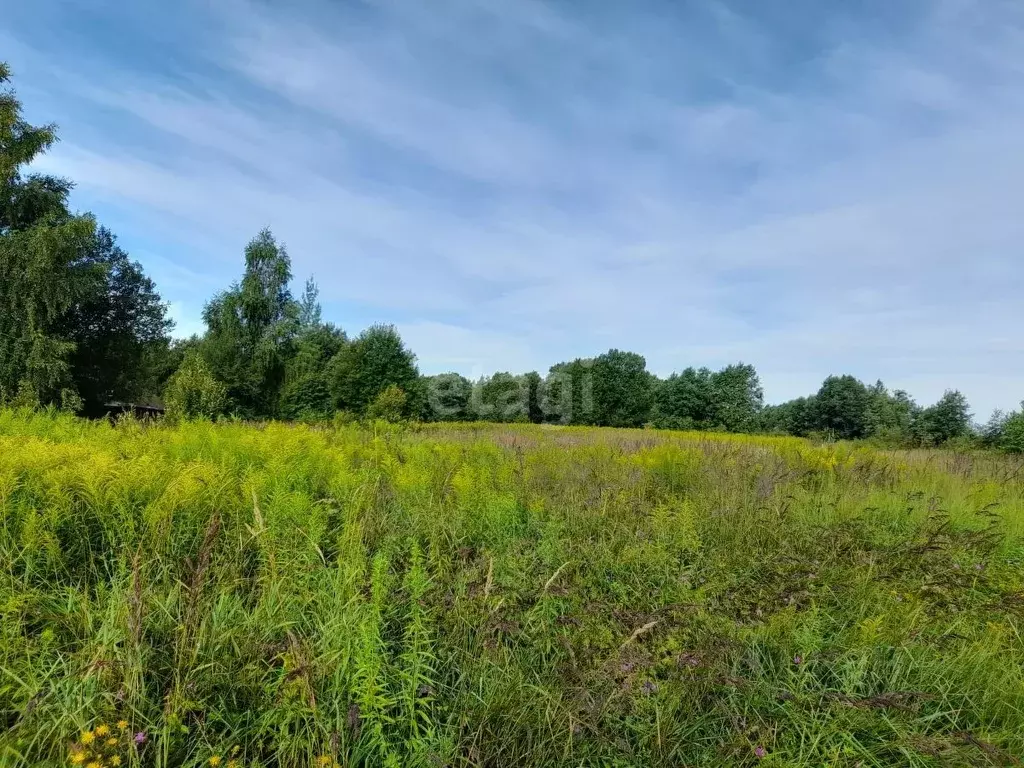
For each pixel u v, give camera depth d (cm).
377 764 230
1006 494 870
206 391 1619
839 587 405
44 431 924
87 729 215
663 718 252
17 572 360
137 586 262
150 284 3491
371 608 283
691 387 4666
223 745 230
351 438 1148
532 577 392
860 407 4603
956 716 274
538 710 249
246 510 440
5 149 2425
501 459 879
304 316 3847
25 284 2266
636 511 600
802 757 239
